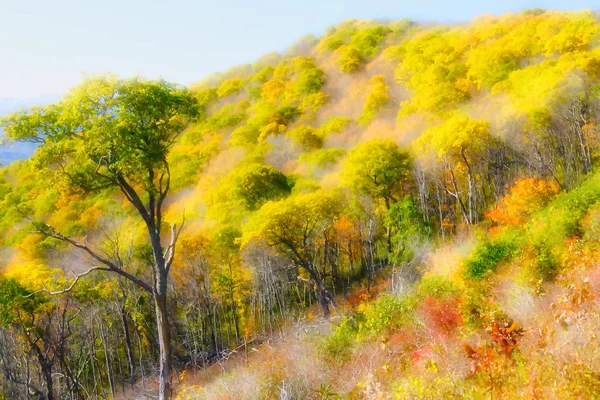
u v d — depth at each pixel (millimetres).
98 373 31562
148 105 12078
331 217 34438
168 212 64062
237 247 40844
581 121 37375
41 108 12188
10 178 74500
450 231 37469
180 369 31531
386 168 41625
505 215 30250
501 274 15531
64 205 57125
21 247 46219
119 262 26438
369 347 13328
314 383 11820
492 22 93875
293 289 44406
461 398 5781
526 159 36969
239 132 86750
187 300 35688
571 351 5582
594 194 18703
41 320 25172
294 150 73375
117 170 12445
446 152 35469
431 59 83625
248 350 31047
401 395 6180
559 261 14031
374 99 79750
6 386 24078
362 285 38594
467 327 9297
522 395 5219
